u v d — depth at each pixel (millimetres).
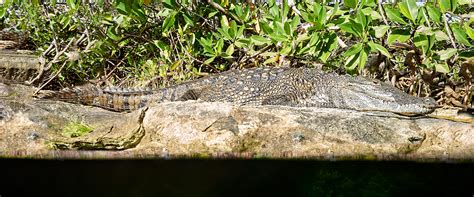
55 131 2779
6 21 7430
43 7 5891
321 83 4242
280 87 4406
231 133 2725
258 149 2676
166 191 1745
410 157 2229
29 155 2141
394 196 1662
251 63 5598
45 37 6223
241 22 5266
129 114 3055
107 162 1922
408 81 5324
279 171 1839
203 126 2783
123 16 5426
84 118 2986
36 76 5539
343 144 2688
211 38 5215
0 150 2412
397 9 3865
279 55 4961
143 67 5652
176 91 4508
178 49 5742
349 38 4914
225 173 1817
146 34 5984
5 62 5617
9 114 2828
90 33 5824
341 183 1729
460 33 3703
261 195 1661
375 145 2691
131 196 1712
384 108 3730
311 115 2949
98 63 6059
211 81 4609
